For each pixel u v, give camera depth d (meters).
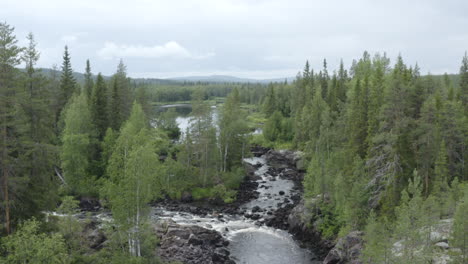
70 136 57.81
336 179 43.47
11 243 22.89
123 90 78.44
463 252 25.08
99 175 62.31
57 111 70.50
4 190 27.53
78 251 29.81
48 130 33.62
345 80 103.00
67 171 58.50
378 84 53.28
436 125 42.88
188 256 39.88
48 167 32.50
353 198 40.12
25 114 31.25
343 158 50.53
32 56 34.22
